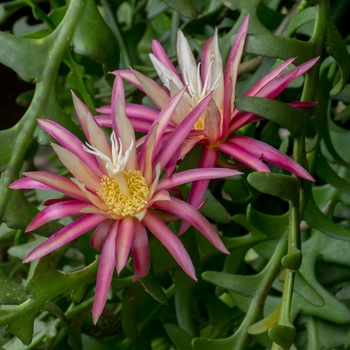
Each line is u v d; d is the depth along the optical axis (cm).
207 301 76
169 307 76
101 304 58
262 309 67
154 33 95
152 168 60
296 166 61
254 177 59
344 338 69
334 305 69
